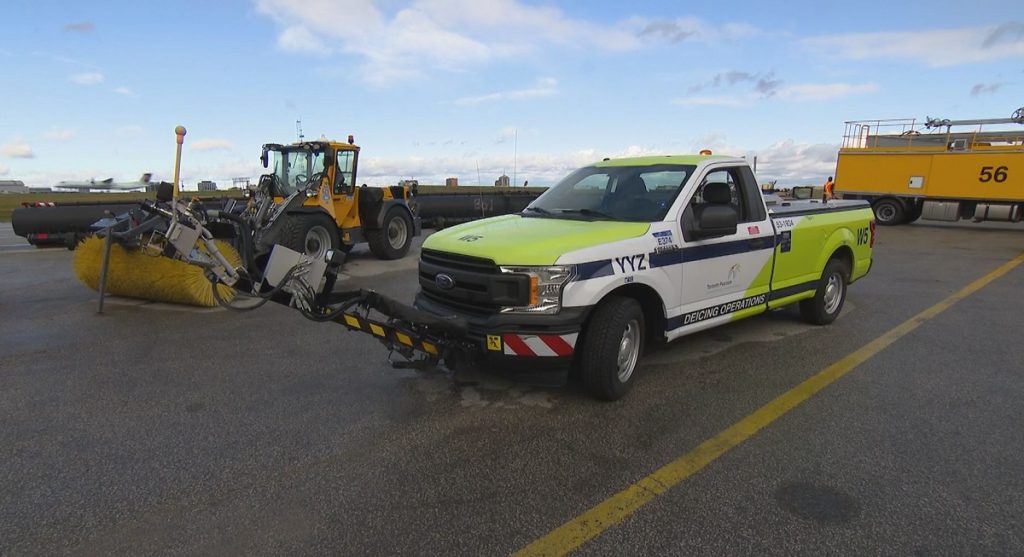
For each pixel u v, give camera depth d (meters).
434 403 4.38
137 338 6.11
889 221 20.81
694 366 5.22
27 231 12.78
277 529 2.85
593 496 3.13
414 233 13.38
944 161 19.16
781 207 6.47
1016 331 6.43
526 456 3.56
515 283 3.95
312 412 4.22
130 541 2.76
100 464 3.48
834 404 4.37
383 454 3.59
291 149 10.90
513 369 4.05
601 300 4.24
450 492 3.17
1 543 2.74
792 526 2.86
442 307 4.45
